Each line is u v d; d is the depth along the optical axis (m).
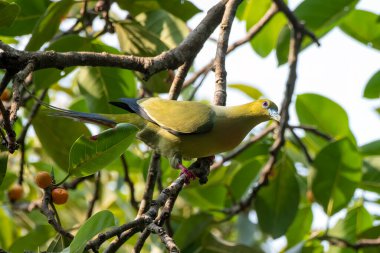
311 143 12.73
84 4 10.45
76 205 12.69
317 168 11.20
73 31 10.90
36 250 10.18
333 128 12.73
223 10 9.81
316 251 11.14
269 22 13.56
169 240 6.44
